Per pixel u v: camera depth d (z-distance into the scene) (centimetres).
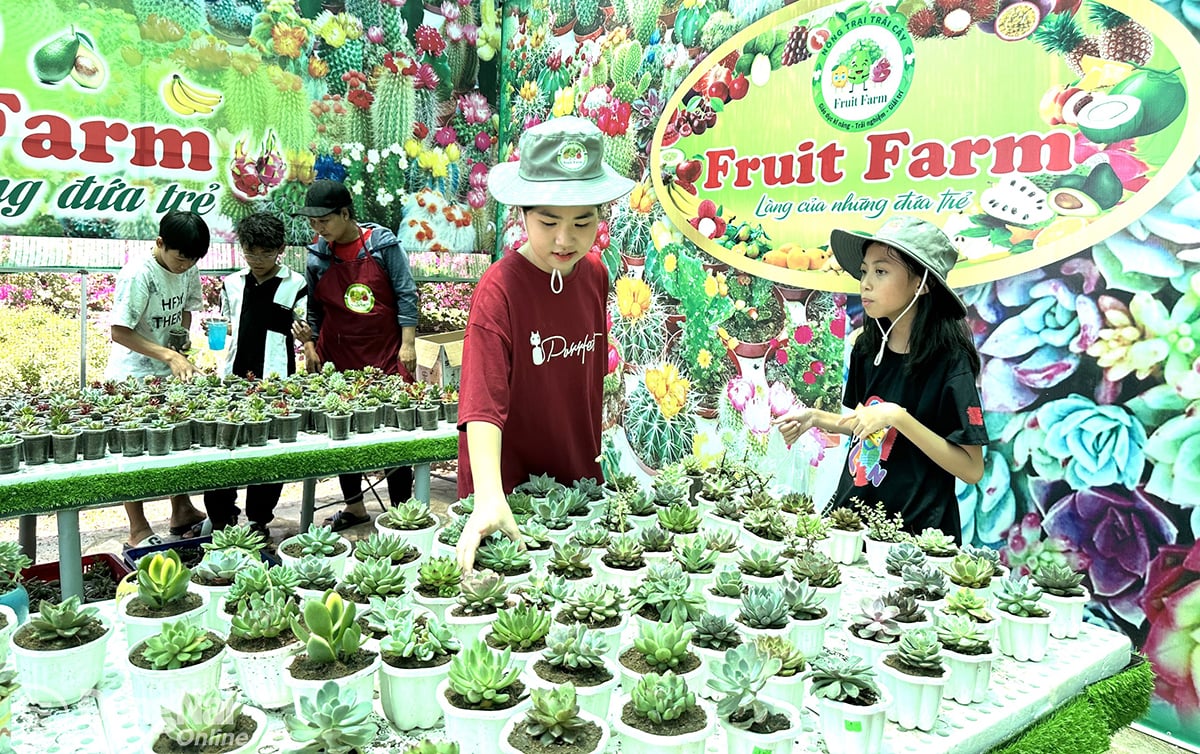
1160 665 264
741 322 397
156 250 355
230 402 328
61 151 416
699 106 411
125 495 272
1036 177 289
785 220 374
